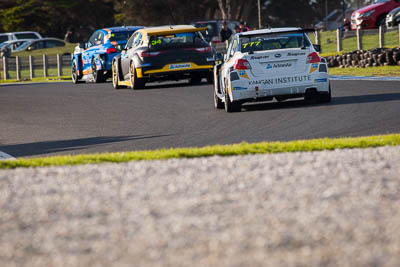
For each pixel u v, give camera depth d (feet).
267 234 56.70
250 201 69.82
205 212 65.92
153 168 94.48
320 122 142.20
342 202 67.21
